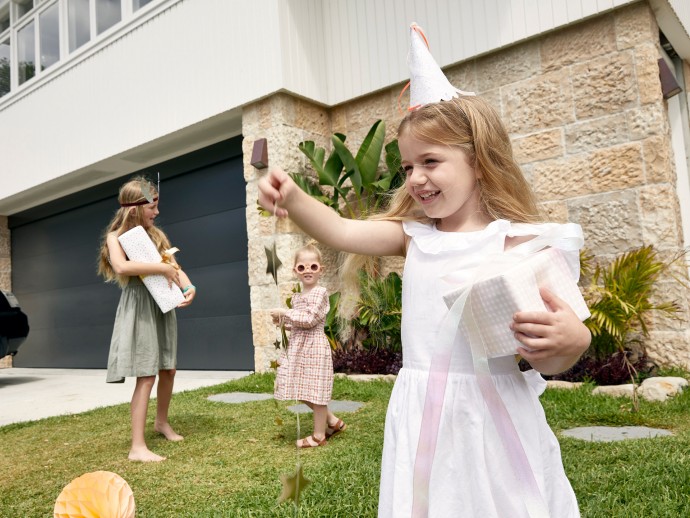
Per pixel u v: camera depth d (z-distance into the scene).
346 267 1.57
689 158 5.44
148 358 2.84
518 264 0.99
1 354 6.69
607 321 3.81
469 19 5.02
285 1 5.67
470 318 0.99
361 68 5.78
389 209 1.38
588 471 2.15
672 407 3.22
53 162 8.23
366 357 5.19
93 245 8.84
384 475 1.14
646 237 4.20
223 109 6.03
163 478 2.42
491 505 0.99
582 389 3.70
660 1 4.25
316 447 2.84
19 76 9.09
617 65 4.36
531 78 4.77
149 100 6.84
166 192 7.66
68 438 3.38
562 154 4.59
